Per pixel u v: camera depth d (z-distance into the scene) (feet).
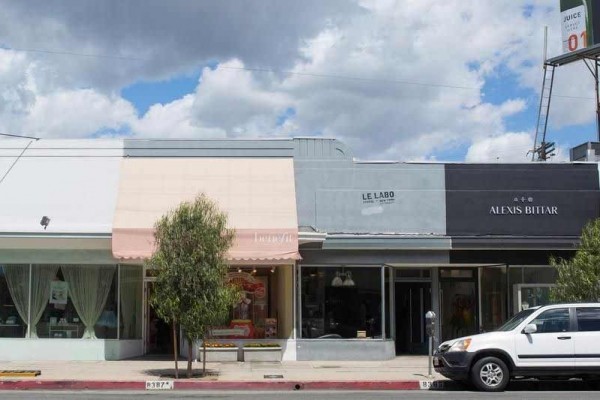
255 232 62.75
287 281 66.95
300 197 68.28
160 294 53.11
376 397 45.11
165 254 53.06
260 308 68.18
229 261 61.05
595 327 49.14
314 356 65.92
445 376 50.37
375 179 68.90
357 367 61.26
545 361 48.52
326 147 69.15
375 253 67.05
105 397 44.83
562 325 49.21
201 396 45.68
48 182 67.82
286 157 69.00
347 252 66.95
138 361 64.75
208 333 58.29
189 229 53.21
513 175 69.67
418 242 66.59
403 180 69.10
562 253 68.39
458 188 69.26
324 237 63.72
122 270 67.56
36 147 69.21
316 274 67.21
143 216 63.67
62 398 44.06
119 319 66.74
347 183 68.69
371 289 67.15
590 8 97.66
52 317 66.69
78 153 68.95
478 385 48.42
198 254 52.80
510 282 69.72
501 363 48.49
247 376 54.60
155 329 70.95
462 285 74.08
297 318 66.54
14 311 66.59
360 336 66.69
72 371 57.16
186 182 66.64
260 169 67.87
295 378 53.36
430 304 73.92
